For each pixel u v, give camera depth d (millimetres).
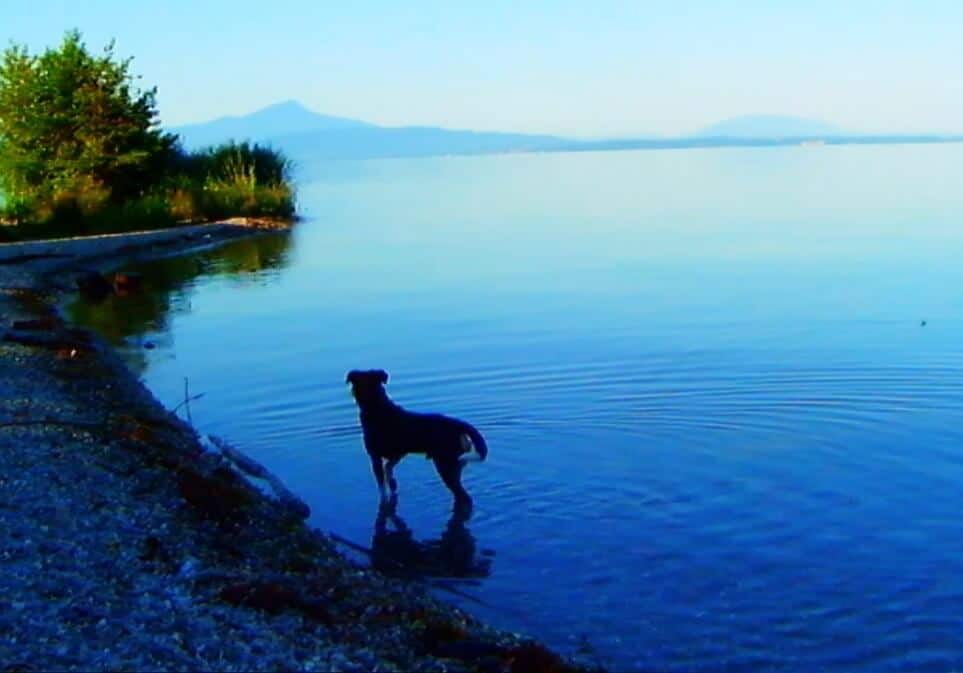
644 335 22969
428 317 26219
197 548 10438
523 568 11258
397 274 34969
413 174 139625
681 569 11102
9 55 51125
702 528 12172
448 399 17859
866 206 58906
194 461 14141
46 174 50312
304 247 44281
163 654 7547
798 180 89750
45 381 18062
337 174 145250
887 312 25312
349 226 53594
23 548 9414
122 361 21500
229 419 17062
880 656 9234
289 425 16656
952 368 19234
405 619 9383
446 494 13438
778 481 13617
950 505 12734
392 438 13156
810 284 30281
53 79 50500
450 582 10961
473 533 12203
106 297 31453
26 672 7008
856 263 34656
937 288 28984
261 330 25188
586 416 16641
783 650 9375
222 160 58938
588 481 13711
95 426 14758
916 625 9758
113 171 51000
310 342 23359
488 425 16266
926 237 42000
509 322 25094
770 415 16547
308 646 8250
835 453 14688
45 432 14031
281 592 9281
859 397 17469
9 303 28094
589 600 10445
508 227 51344
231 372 20391
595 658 9297
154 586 9000
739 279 31609
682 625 9898
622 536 11992
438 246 43406
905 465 14164
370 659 8172
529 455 14773
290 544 11422
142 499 11719
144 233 44562
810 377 18781
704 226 49094
